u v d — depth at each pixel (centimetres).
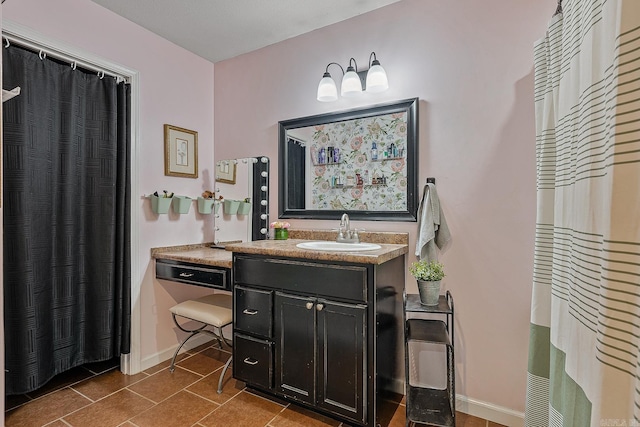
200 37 242
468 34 183
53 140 190
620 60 74
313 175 234
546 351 137
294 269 173
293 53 243
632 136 71
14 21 167
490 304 177
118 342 219
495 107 176
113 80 216
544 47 142
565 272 114
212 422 171
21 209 174
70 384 206
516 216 171
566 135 115
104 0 199
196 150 266
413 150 196
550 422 120
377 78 195
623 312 71
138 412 178
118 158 219
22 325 175
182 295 257
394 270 183
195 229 265
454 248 186
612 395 72
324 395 165
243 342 190
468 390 183
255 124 261
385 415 167
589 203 92
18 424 166
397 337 188
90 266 211
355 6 207
